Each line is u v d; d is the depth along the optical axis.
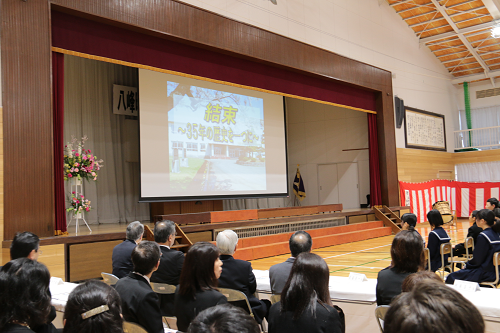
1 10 5.94
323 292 2.05
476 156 17.89
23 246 3.19
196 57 8.74
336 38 12.14
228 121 10.13
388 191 13.33
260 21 9.94
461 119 19.19
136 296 2.40
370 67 13.19
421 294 0.92
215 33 8.84
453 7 14.23
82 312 1.50
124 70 10.85
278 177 11.26
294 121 15.93
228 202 13.26
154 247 2.61
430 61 17.27
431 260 5.21
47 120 6.28
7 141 5.87
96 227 8.92
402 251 2.60
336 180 15.04
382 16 14.37
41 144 6.19
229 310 1.10
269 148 11.09
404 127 15.03
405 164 14.81
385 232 12.28
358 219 12.15
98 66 10.37
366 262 7.59
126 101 10.75
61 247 6.12
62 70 6.80
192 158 9.27
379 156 13.58
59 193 6.58
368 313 2.88
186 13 8.38
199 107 9.53
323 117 15.38
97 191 10.12
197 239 8.05
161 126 8.79
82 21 7.05
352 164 14.77
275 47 10.13
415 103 15.88
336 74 11.83
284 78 10.59
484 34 15.45
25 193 5.98
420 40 16.41
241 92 10.52
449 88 18.58
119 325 1.55
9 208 5.83
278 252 9.07
